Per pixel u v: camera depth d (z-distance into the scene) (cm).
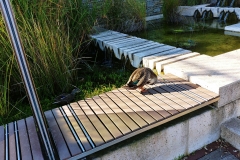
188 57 284
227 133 215
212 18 592
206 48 375
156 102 205
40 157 159
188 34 465
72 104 216
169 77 247
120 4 485
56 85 291
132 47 346
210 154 207
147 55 304
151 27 545
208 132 215
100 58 400
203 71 238
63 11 315
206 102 198
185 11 637
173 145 198
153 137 183
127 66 338
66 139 170
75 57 335
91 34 423
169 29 516
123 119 186
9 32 130
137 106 202
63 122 190
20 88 277
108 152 168
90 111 202
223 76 222
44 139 152
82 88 296
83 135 172
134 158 181
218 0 638
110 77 321
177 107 194
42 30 277
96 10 420
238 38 417
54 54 277
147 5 614
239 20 548
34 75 272
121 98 218
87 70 349
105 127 179
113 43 370
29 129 191
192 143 209
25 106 267
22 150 167
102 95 228
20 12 262
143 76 215
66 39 303
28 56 264
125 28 500
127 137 171
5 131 191
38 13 279
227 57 271
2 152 166
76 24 351
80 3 375
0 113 246
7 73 265
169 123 194
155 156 192
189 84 229
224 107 215
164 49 324
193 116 200
